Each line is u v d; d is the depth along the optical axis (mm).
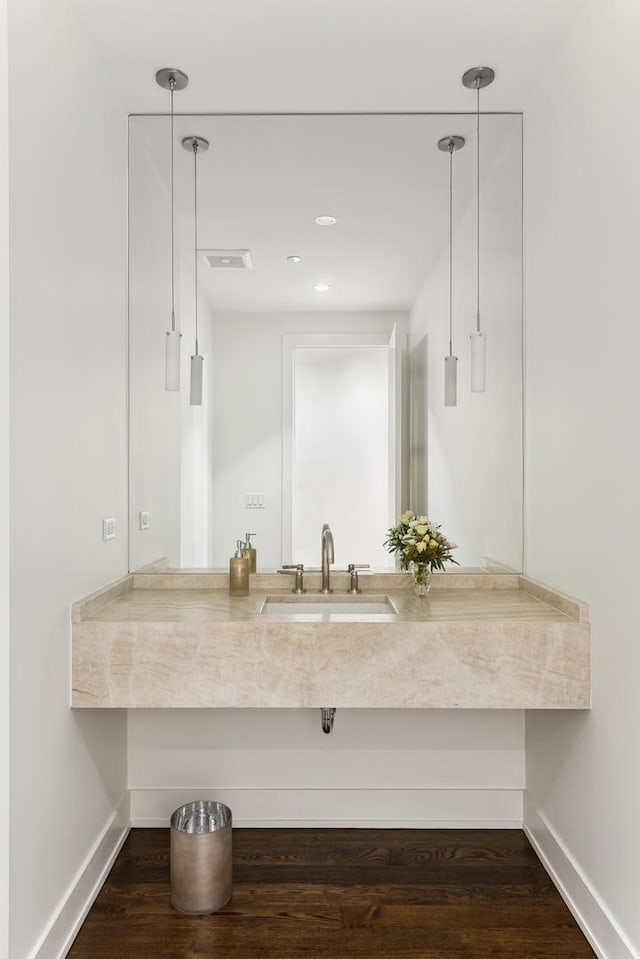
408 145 2502
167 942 1849
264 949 1823
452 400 2574
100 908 2002
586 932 1868
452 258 2553
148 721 2506
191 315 2576
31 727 1614
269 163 2521
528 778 2475
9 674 1488
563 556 2104
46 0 1677
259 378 2615
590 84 1846
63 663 1842
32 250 1596
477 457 2551
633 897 1621
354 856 2303
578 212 1943
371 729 2514
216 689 1939
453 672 1946
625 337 1652
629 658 1652
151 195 2500
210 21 1918
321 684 1948
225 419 2607
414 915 1969
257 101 2375
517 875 2188
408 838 2436
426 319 2598
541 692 1934
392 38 2004
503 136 2467
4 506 1474
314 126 2482
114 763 2334
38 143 1632
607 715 1786
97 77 2090
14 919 1515
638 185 1582
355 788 2521
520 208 2475
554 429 2170
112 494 2301
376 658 1949
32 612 1618
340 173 2531
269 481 2605
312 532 2590
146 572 2539
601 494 1806
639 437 1587
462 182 2516
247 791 2516
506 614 2061
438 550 2357
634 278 1604
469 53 2082
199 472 2604
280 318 2625
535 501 2385
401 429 2596
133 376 2504
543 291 2264
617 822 1713
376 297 2607
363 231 2570
